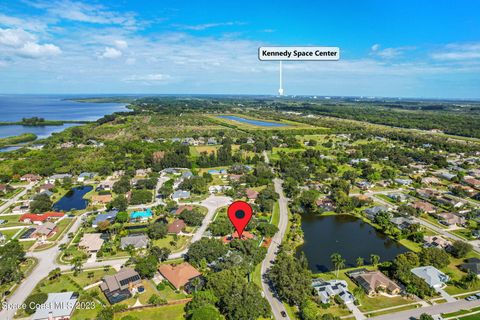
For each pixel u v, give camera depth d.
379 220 160.12
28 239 138.12
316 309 92.81
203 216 159.25
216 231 141.25
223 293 96.56
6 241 136.12
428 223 163.88
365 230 157.62
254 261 119.56
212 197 194.75
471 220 167.75
